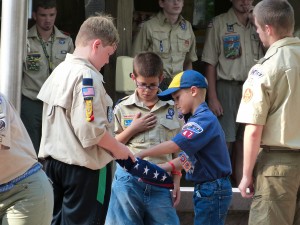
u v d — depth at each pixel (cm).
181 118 1558
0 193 1238
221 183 1434
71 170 1392
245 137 1391
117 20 2058
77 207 1406
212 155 1428
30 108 2034
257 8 1421
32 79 2036
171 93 1459
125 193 1499
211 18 2336
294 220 1445
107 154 1400
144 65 1521
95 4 2256
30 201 1238
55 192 1432
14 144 1235
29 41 2041
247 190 1505
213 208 1431
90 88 1337
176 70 2075
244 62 2119
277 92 1374
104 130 1337
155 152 1427
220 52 2139
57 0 2255
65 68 1385
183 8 2333
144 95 1541
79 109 1336
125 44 2067
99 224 1419
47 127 1409
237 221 1928
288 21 1401
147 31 2078
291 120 1379
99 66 1405
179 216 1919
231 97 2128
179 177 1526
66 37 2094
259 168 1422
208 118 1427
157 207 1498
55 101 1375
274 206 1401
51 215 1284
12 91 1777
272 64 1378
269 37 1416
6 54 1770
